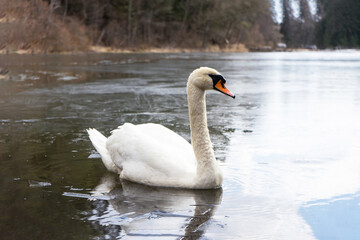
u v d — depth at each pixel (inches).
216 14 2972.4
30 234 155.5
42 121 380.2
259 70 1099.9
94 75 851.4
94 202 189.0
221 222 167.8
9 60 1226.0
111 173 233.1
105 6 2464.3
